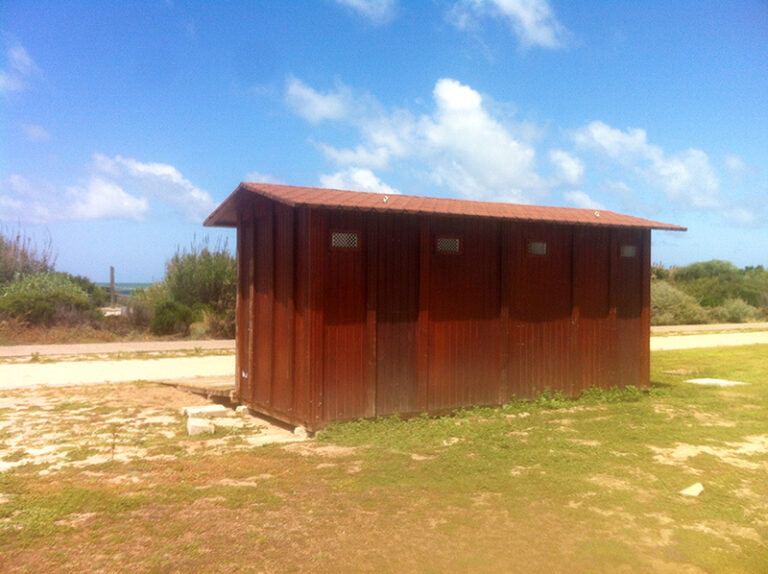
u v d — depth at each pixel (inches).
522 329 393.4
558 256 410.0
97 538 176.6
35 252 1109.7
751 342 906.7
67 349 756.6
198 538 177.8
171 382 483.5
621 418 350.9
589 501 212.2
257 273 387.9
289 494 216.1
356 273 335.0
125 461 260.1
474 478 234.8
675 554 172.2
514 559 167.5
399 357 347.9
